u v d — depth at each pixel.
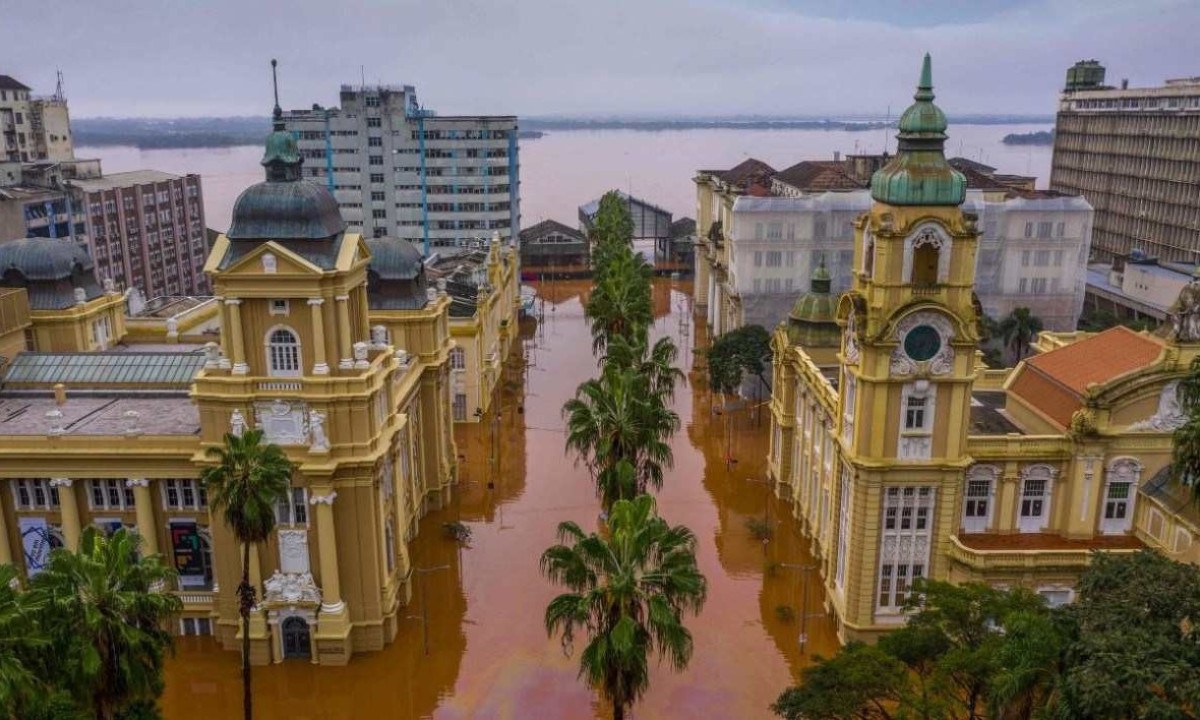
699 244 159.62
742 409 109.12
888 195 52.94
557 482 88.00
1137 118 167.12
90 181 143.25
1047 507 58.59
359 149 171.38
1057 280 118.12
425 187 173.12
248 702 48.94
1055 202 115.44
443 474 81.88
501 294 126.25
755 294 119.00
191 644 59.69
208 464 55.47
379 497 58.53
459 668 58.03
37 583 37.44
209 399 55.22
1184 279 126.69
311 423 55.03
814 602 65.88
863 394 54.97
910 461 55.31
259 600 57.38
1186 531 52.38
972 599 41.50
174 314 98.88
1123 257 146.88
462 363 102.81
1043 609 39.53
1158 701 28.23
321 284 54.03
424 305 79.88
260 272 53.28
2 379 69.94
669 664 57.88
